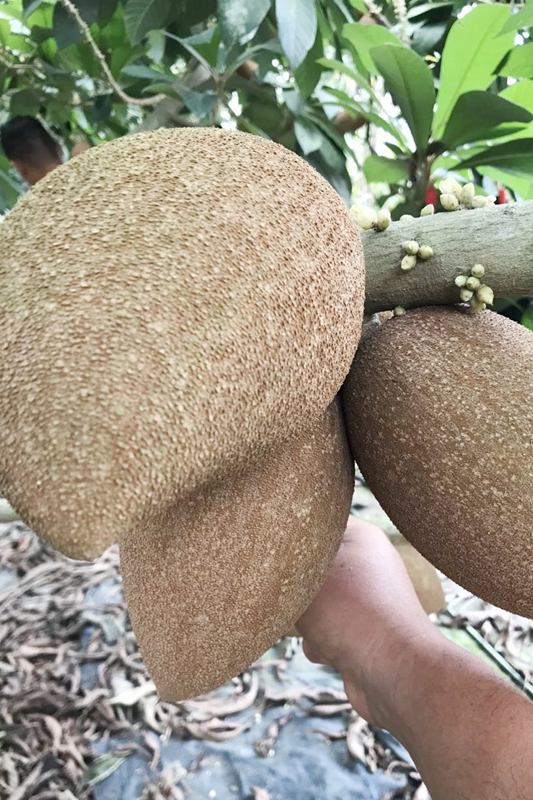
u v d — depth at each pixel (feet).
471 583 0.93
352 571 1.46
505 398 0.87
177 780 2.10
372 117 1.95
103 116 2.50
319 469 0.94
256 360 0.68
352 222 0.86
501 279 0.95
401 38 1.91
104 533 0.58
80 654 2.64
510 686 1.14
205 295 0.66
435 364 0.92
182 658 0.98
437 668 1.20
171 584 0.93
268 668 2.49
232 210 0.72
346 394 1.00
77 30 1.97
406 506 0.93
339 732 2.23
